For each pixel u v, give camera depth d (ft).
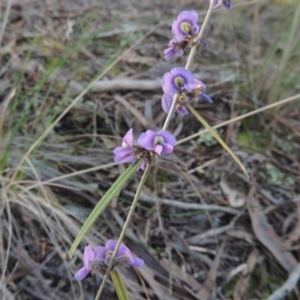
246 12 1.54
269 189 0.96
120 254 0.41
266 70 1.16
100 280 0.75
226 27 1.42
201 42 0.44
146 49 1.27
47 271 0.75
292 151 1.06
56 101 1.04
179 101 0.41
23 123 0.96
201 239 0.85
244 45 1.37
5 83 1.06
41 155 0.89
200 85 0.41
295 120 1.14
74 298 0.73
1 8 1.30
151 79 1.15
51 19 1.32
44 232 0.80
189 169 0.97
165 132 0.38
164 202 0.89
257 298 0.78
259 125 1.10
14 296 0.72
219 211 0.90
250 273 0.82
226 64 1.27
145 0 1.56
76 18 1.35
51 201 0.80
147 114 1.06
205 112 1.10
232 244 0.86
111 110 1.04
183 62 1.24
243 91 1.14
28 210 0.81
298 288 0.80
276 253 0.85
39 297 0.72
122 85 1.09
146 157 0.39
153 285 0.76
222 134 1.06
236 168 0.98
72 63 1.15
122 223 0.83
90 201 0.85
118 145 0.97
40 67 1.12
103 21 1.36
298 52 1.17
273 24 1.51
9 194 0.81
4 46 1.15
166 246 0.82
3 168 0.83
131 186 0.90
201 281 0.79
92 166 0.92
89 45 1.23
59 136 0.96
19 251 0.77
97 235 0.81
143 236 0.83
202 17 1.49
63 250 0.77
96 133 1.00
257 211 0.91
